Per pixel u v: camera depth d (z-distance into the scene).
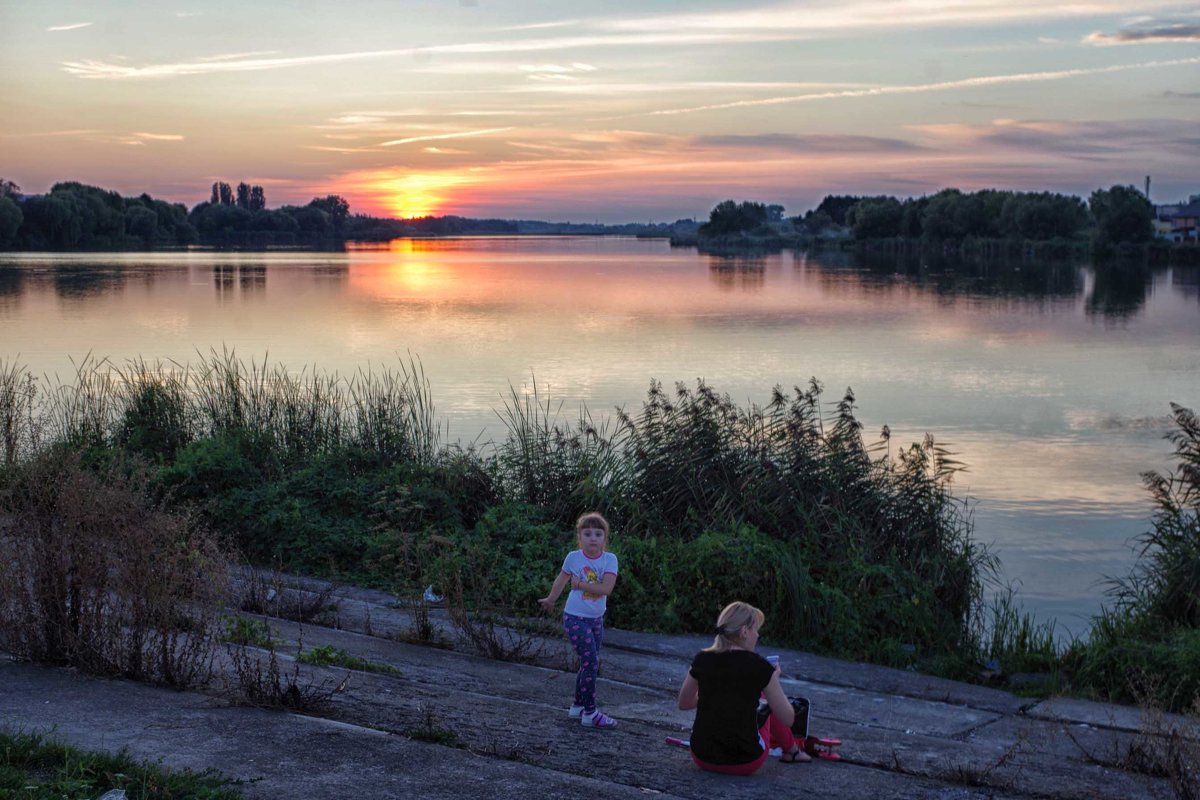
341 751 6.38
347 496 14.31
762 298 71.00
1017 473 21.02
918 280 94.31
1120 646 10.37
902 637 11.65
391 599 12.06
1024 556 15.96
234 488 14.52
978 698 9.74
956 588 13.16
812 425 14.54
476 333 46.69
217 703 7.21
